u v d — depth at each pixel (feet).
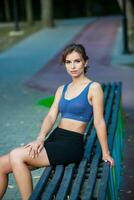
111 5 146.92
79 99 12.69
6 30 107.65
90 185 11.21
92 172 12.03
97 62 49.83
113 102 21.30
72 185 11.94
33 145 12.65
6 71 49.19
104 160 12.51
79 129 12.78
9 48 72.08
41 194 11.19
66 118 12.87
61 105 13.00
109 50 59.62
